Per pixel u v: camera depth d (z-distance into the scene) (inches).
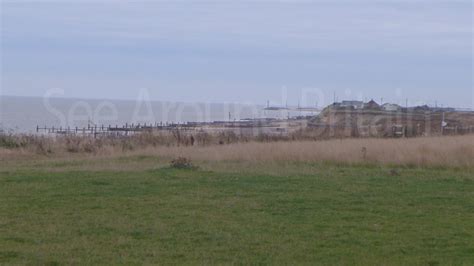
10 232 569.6
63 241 539.5
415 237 568.4
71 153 1437.0
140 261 482.0
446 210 698.2
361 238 562.9
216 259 490.9
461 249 527.2
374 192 815.7
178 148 1406.3
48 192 789.2
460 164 1095.0
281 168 1075.3
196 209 689.0
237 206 706.8
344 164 1139.9
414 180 941.2
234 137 1664.6
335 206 713.0
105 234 567.5
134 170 1016.2
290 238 559.8
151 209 685.9
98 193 785.6
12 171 1008.9
